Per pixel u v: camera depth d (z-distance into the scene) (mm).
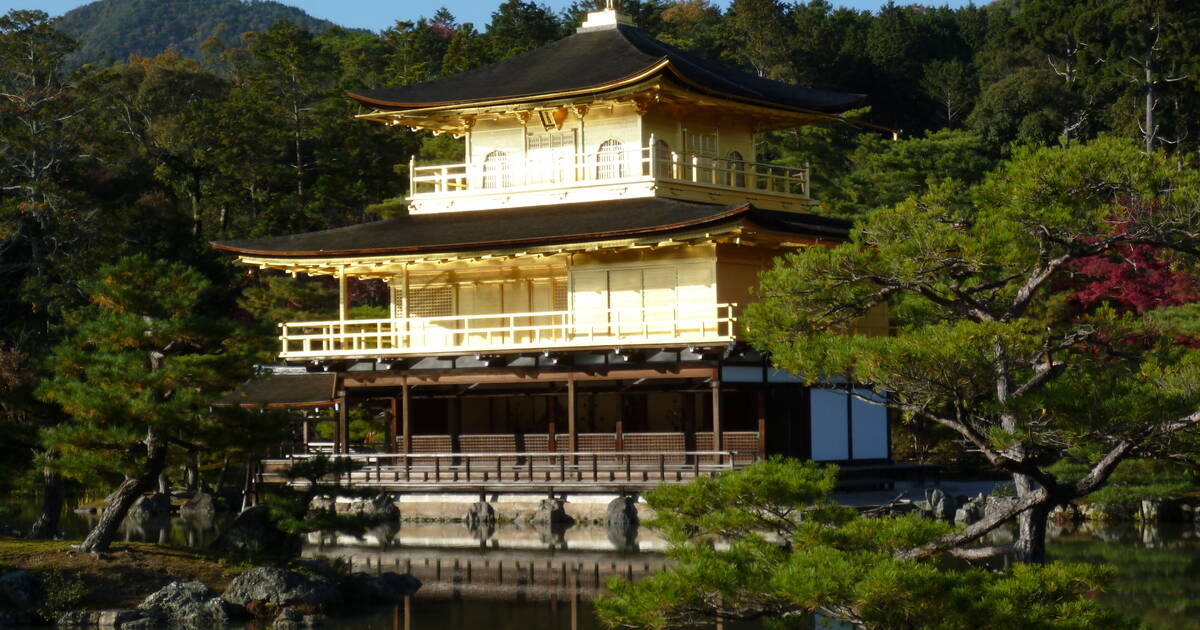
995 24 133250
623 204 53844
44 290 74562
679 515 22047
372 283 86812
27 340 68438
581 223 51875
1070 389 22234
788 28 126312
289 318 76375
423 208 58688
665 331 52125
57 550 34562
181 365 33438
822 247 26922
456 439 57750
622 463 53250
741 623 32344
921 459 62688
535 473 53094
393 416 59156
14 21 86875
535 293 57000
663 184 54438
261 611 32688
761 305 27312
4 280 79438
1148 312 43906
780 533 22109
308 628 31672
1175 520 48000
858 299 26953
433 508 52281
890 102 124812
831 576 18516
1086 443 22531
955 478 60531
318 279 86375
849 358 23562
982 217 25859
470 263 56812
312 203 90125
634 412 55594
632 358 51781
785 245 52094
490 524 50844
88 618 31312
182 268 35719
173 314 35062
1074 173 24422
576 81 55406
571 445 52906
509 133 57875
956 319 27062
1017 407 22250
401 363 55812
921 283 26438
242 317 83688
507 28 125125
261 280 85062
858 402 55281
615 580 20281
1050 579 19016
